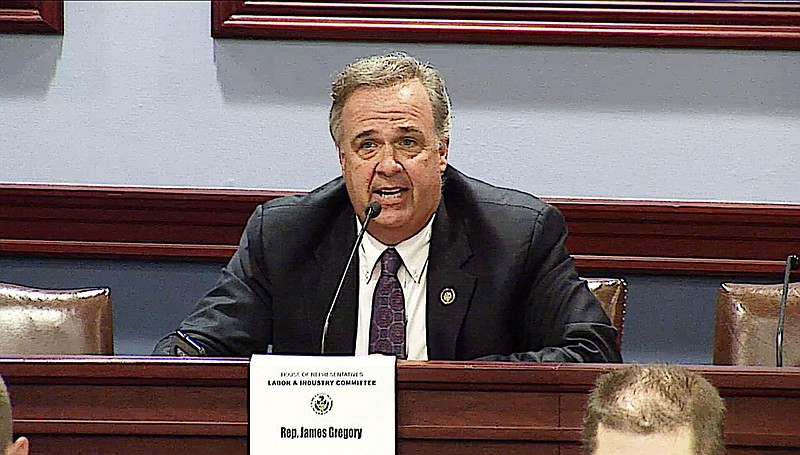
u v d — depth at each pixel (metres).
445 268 5.57
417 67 5.48
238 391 3.99
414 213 5.43
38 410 4.01
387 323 5.50
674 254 7.87
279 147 7.99
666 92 7.89
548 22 7.79
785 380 3.87
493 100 7.92
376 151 5.38
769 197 7.91
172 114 8.01
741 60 7.86
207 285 8.02
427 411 3.96
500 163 7.94
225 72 7.97
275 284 5.70
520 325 5.66
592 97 7.91
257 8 7.87
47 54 8.00
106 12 7.99
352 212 5.76
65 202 7.94
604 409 2.94
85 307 5.91
